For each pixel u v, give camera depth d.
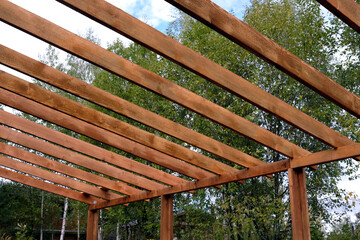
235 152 5.31
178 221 12.59
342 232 12.35
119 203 7.77
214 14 2.97
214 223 9.72
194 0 2.88
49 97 4.65
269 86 9.77
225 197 9.87
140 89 12.33
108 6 3.10
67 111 4.73
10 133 6.04
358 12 2.81
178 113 11.62
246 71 10.38
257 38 3.17
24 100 5.06
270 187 9.88
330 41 9.75
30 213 16.66
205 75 3.53
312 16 9.87
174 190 6.61
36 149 6.18
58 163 7.02
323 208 9.52
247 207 9.27
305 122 4.12
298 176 4.63
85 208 15.39
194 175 6.25
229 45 10.07
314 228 9.44
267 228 9.15
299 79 3.37
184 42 11.45
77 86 4.31
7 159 7.14
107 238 17.56
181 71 11.09
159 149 5.37
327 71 10.21
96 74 16.23
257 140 4.47
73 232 19.59
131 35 3.15
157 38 3.28
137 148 5.83
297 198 4.52
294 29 9.98
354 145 3.95
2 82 4.40
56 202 17.67
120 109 4.55
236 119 4.40
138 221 13.27
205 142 5.11
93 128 5.52
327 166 9.27
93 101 4.39
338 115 9.41
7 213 15.27
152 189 7.06
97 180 7.29
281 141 4.64
